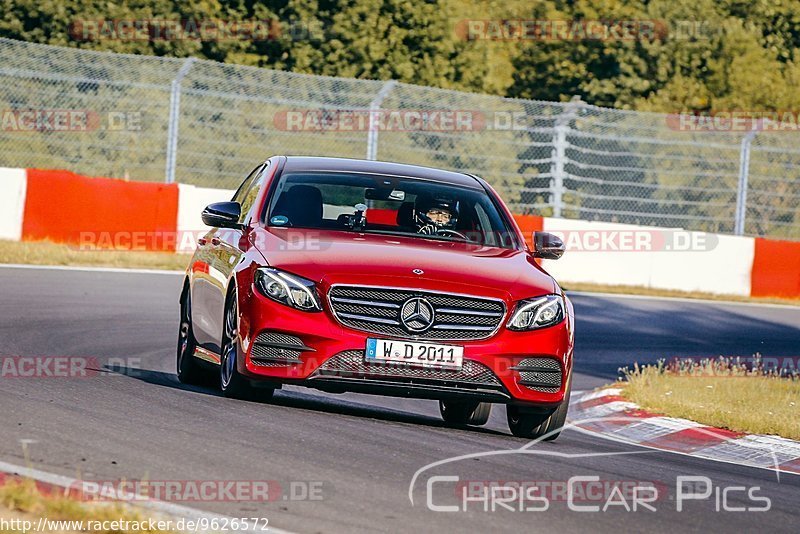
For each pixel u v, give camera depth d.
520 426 28.16
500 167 86.69
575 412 35.84
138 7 95.19
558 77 107.88
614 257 72.69
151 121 83.00
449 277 26.38
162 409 25.72
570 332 27.30
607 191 89.25
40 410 24.45
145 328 43.84
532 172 87.38
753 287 74.69
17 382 28.33
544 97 107.50
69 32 93.44
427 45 100.62
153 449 21.38
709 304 67.81
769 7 116.62
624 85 106.75
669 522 19.55
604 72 108.69
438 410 35.25
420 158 85.25
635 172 89.88
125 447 21.38
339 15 99.06
